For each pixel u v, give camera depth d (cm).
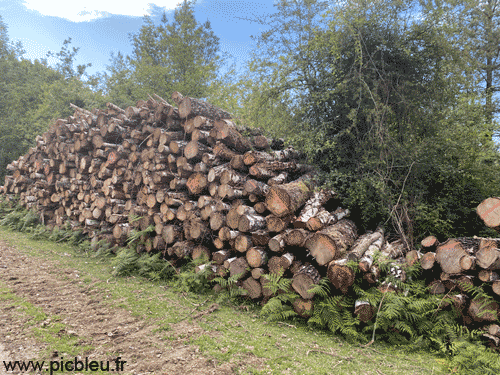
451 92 635
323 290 409
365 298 403
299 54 730
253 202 542
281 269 451
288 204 471
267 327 410
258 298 493
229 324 407
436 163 594
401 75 636
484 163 641
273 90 744
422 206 550
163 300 474
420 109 620
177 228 614
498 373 309
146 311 430
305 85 726
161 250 634
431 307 408
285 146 678
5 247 732
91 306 440
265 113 770
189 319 413
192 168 609
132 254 627
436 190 630
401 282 418
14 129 1633
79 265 638
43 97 1856
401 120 633
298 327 420
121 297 479
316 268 456
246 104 851
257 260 481
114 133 749
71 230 862
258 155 560
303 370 306
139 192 695
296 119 721
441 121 615
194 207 592
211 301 486
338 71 675
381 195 555
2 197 1169
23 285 500
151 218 658
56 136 959
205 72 1675
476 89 712
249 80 828
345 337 402
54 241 845
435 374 318
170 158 627
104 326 383
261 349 344
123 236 699
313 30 696
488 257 381
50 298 457
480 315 371
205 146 611
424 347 384
